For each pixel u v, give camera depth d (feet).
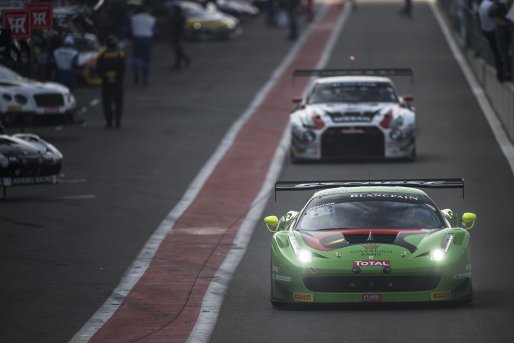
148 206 246.47
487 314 141.59
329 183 160.04
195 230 219.00
